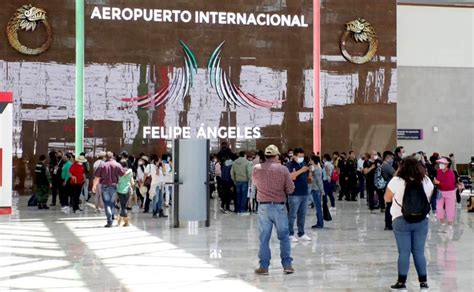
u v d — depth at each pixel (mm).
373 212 20078
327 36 29359
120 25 27359
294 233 14695
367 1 29781
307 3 29156
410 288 8648
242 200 19938
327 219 17000
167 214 19500
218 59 28219
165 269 10078
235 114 28281
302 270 10016
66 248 12344
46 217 18578
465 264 10609
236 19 28438
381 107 29812
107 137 27094
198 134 27906
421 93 32969
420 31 32969
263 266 9625
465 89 33406
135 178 22500
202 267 10266
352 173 25219
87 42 27078
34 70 26531
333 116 29312
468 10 33250
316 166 15812
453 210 15922
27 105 26438
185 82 27875
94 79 27078
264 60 28656
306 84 29047
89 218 18297
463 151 33375
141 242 13242
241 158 19875
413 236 8445
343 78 29469
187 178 15992
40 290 8438
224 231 15242
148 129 27469
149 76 27578
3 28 26297
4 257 11258
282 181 9531
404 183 8234
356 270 10031
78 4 26953
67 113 26781
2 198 4852
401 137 32688
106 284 8875
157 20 27703
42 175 21375
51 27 26766
